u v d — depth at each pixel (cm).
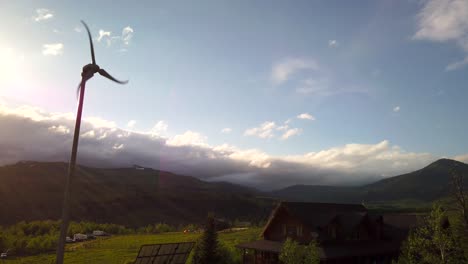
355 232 4781
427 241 3184
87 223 17188
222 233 11025
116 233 16488
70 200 1845
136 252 8425
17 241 10794
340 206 5447
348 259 4438
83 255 8406
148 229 16038
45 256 9381
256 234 9875
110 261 7112
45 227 15550
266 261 4638
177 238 11088
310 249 3584
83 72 2205
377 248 4678
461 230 3234
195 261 4341
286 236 4619
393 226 5734
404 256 3634
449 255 3120
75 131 1953
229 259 4641
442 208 3328
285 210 4675
